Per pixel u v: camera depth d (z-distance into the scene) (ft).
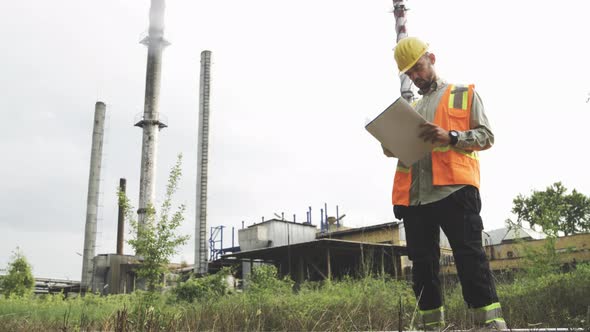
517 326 14.80
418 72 13.41
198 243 123.95
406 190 13.14
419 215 12.92
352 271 90.27
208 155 132.46
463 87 13.03
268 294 29.60
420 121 11.21
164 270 25.39
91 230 150.10
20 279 83.66
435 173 12.34
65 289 144.15
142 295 24.23
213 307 23.71
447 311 16.55
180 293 40.06
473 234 12.04
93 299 45.85
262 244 120.78
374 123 11.55
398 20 77.71
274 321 18.76
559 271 35.68
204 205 127.75
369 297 22.56
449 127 12.62
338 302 21.90
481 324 11.75
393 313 18.49
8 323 22.33
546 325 14.82
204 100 135.85
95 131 159.33
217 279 45.73
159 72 139.74
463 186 12.14
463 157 12.34
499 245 90.58
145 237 25.16
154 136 135.23
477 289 11.78
